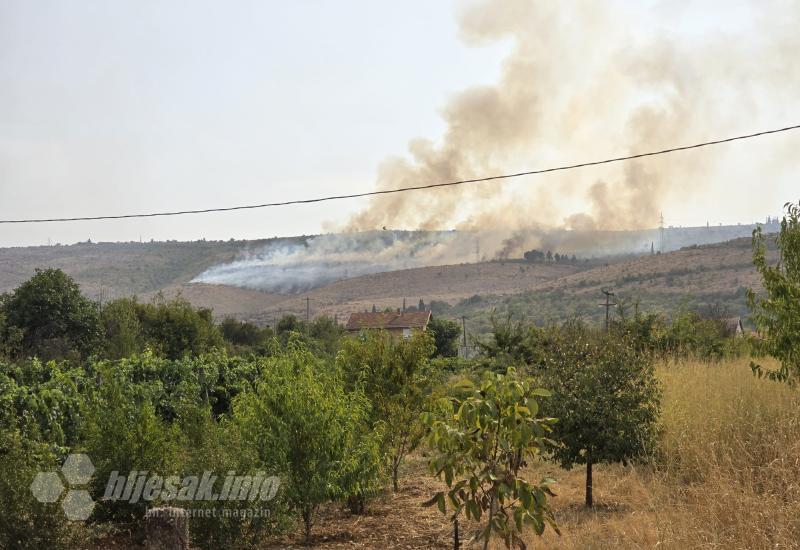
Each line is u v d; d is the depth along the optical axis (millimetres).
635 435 11594
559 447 11781
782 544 7910
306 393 10570
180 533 7242
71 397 13703
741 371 17375
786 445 10672
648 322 26359
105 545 10000
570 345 12859
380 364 14320
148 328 49125
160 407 15664
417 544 10219
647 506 10766
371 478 11672
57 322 46062
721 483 9547
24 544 8461
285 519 9992
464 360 26359
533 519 6621
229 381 18984
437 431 6688
